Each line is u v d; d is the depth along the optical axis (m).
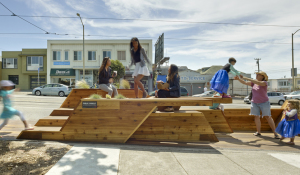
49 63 27.12
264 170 2.79
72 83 27.70
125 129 3.87
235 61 4.79
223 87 4.55
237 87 34.44
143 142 3.99
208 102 3.89
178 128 4.24
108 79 5.12
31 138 3.96
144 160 3.00
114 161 2.91
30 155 3.03
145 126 4.25
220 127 5.17
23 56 28.27
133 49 4.54
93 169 2.60
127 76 27.20
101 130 3.88
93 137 3.88
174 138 4.23
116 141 3.86
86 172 2.51
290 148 3.99
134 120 3.87
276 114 5.57
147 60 4.58
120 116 3.89
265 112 4.75
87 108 3.91
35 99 13.95
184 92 19.41
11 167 2.61
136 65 4.58
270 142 4.40
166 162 2.96
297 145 4.21
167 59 26.78
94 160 2.91
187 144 3.96
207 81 33.47
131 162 2.90
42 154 3.09
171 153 3.38
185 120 4.26
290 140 4.27
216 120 5.16
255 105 4.91
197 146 3.85
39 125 4.42
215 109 5.16
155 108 4.22
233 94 34.38
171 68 4.63
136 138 4.23
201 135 4.26
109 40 27.12
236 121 5.59
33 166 2.66
